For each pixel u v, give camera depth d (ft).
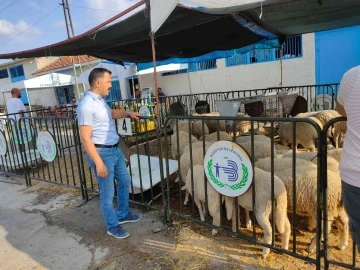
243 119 8.31
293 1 13.64
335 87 30.68
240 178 8.73
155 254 9.61
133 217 11.94
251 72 38.22
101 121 10.27
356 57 30.71
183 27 17.54
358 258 8.52
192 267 8.77
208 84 42.98
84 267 9.34
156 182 13.21
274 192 8.62
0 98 89.92
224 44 24.41
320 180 7.41
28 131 18.54
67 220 12.63
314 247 8.91
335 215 8.67
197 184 10.54
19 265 9.77
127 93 55.16
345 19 18.60
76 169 20.24
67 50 21.97
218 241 9.98
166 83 48.06
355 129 5.49
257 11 15.28
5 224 12.85
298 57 34.12
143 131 19.08
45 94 77.97
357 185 5.44
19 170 20.08
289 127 17.85
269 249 8.93
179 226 11.22
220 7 13.85
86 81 37.81
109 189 10.68
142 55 28.19
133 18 14.98
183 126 20.63
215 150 9.16
